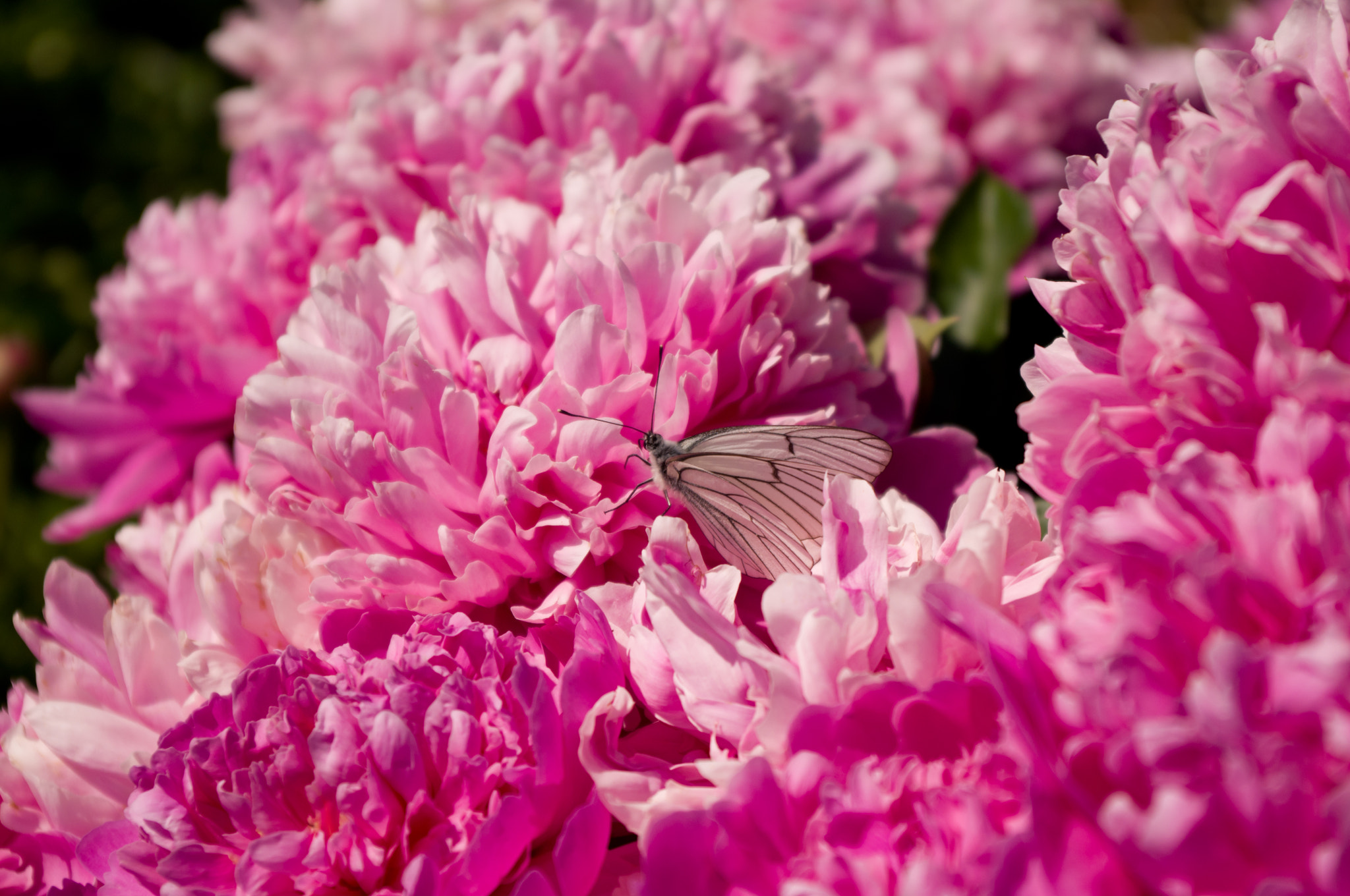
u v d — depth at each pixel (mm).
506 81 398
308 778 318
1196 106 538
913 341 386
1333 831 274
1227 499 288
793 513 358
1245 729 276
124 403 427
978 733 301
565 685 320
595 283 353
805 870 299
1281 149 303
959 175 487
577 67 398
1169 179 302
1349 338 296
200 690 347
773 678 309
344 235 409
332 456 345
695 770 321
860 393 386
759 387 357
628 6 414
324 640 339
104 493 421
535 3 462
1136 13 1016
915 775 301
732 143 406
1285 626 285
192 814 322
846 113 485
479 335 359
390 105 404
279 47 532
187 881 315
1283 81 303
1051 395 312
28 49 963
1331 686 275
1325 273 296
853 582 321
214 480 407
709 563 351
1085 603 294
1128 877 283
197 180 943
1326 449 288
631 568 347
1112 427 306
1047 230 484
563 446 344
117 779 349
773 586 315
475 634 329
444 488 343
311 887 312
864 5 511
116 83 969
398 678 322
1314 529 284
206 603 351
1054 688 292
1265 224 297
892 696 303
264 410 352
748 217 366
